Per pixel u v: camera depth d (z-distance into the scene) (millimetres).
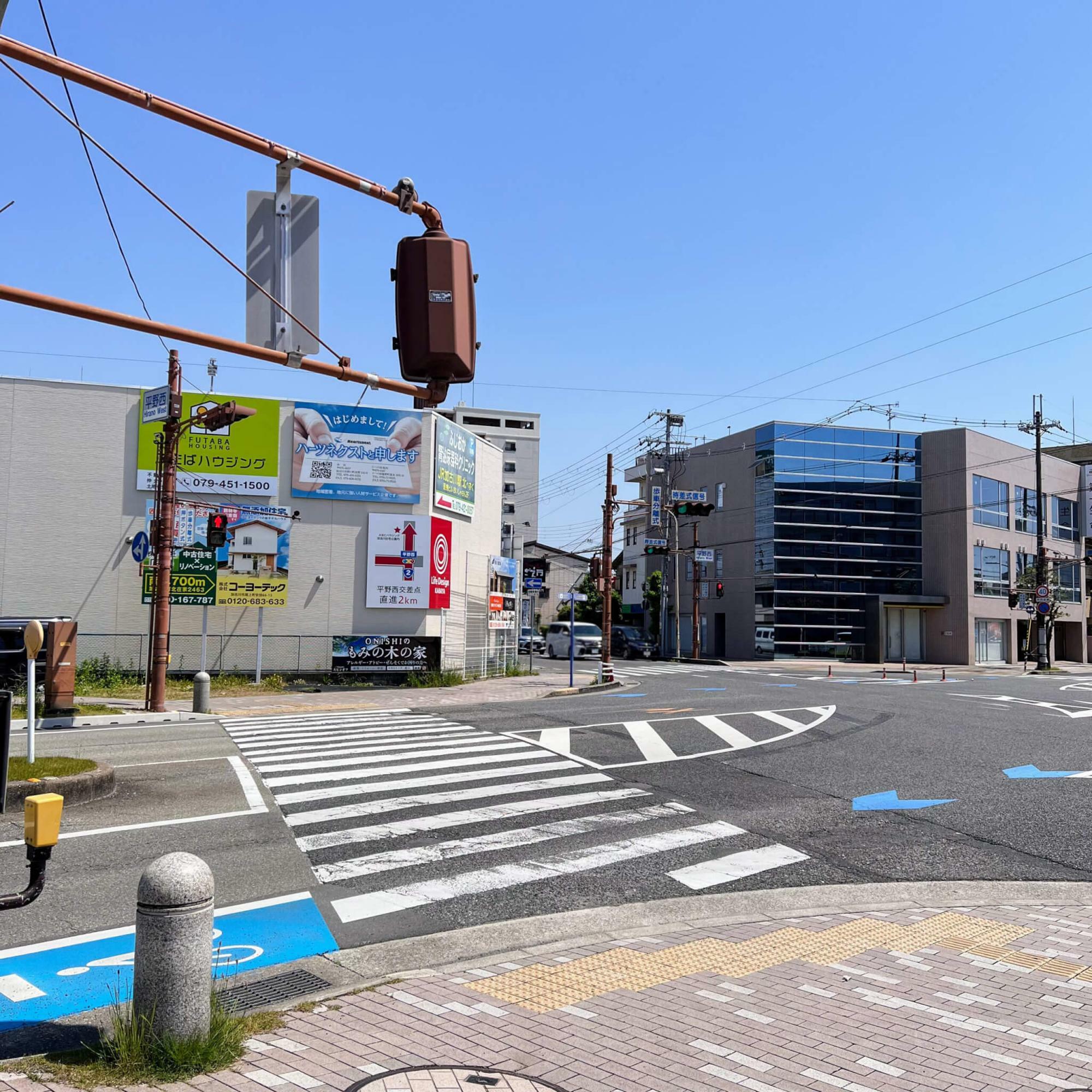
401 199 6016
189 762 13172
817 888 7590
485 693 26453
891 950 5930
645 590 63844
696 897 7270
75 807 10125
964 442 52750
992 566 54312
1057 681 34812
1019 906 7129
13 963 5652
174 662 28094
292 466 29047
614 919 6738
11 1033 4590
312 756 13695
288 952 5957
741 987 5211
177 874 4133
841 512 52969
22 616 26891
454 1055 4223
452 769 12617
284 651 28766
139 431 28000
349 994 5031
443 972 5441
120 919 6488
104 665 26406
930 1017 4781
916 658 53500
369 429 29844
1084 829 9688
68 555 27391
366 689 27906
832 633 52188
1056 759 13961
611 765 12969
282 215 6094
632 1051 4316
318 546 29312
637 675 37219
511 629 37781
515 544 67562
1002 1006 4945
